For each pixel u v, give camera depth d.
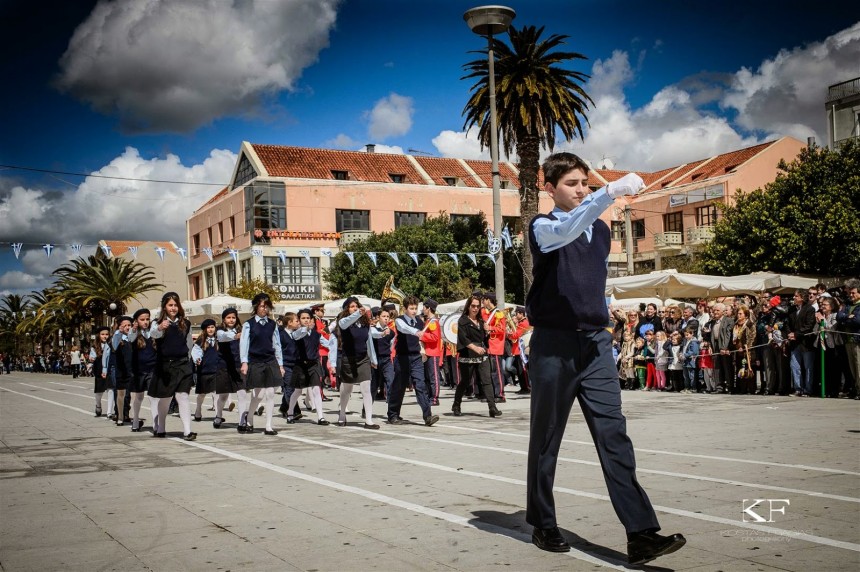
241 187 46.22
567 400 4.07
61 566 4.09
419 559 4.03
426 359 14.98
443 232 41.12
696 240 45.81
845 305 13.11
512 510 5.17
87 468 7.74
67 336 60.94
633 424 10.20
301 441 9.64
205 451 8.90
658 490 5.63
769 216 31.12
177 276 63.47
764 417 10.60
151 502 5.80
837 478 5.95
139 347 11.35
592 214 3.59
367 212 47.88
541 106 26.20
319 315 17.50
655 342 16.94
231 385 11.88
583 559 3.96
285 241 44.53
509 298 40.22
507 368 18.05
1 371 77.06
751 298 19.12
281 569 3.92
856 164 29.12
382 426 11.24
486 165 57.22
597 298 4.04
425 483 6.28
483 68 26.86
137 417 11.58
